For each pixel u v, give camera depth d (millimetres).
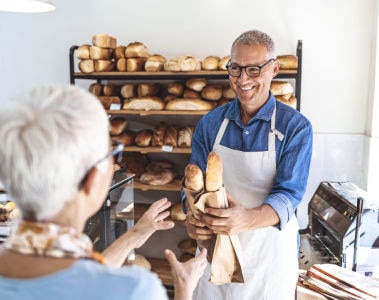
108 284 604
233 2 2926
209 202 1188
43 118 591
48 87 653
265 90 1545
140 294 607
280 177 1543
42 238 608
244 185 1652
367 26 2764
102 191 688
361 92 2832
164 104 2920
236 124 1660
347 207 2096
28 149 570
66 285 592
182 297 909
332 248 2188
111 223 1817
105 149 653
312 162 2957
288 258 1653
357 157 2895
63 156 582
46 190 585
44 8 1997
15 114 600
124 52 2906
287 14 2857
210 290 1701
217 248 1258
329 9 2797
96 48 2840
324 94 2887
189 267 951
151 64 2789
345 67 2832
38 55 3334
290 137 1554
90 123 615
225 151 1672
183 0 3008
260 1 2883
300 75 2664
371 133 2725
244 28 2934
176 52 3078
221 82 3031
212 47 3010
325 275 1754
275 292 1629
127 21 3127
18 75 3396
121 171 1997
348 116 2877
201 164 1733
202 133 1761
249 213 1285
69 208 631
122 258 1166
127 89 3000
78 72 3037
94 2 3162
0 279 601
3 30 3352
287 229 1668
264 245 1631
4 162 586
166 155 3209
